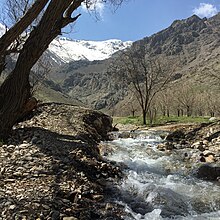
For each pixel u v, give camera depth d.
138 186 10.62
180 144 19.30
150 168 13.50
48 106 19.66
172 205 9.48
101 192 9.48
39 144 11.80
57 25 13.32
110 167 11.64
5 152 10.59
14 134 12.84
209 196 10.48
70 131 15.14
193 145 17.84
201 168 13.01
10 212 6.86
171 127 29.62
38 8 12.50
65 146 12.09
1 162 9.65
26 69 12.75
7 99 12.63
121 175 11.59
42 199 7.68
